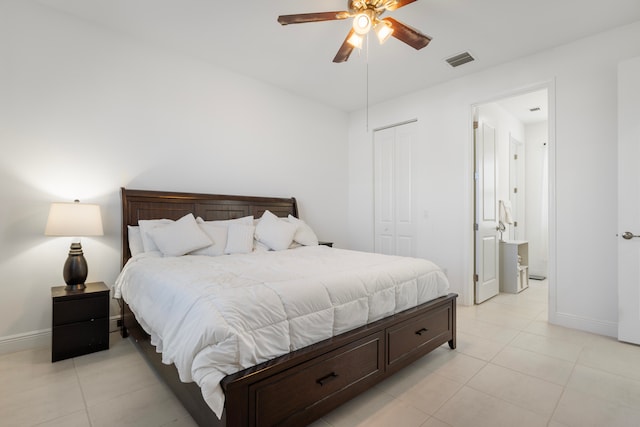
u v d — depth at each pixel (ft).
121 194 9.41
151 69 10.14
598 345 8.30
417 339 7.05
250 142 12.66
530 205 18.24
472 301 12.14
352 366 5.60
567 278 9.68
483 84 11.54
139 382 6.48
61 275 8.58
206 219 11.08
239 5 8.13
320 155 15.33
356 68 11.58
